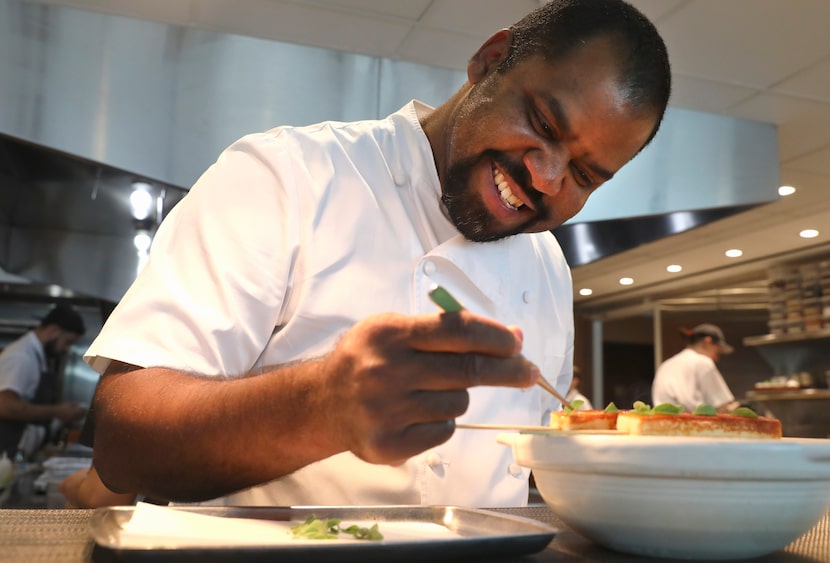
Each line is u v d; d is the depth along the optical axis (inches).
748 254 206.1
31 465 138.0
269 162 38.1
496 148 37.0
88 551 21.1
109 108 99.3
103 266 144.1
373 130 42.8
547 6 38.7
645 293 266.1
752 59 109.0
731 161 125.6
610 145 35.8
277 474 25.2
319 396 21.9
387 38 107.5
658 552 24.3
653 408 27.8
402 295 39.9
